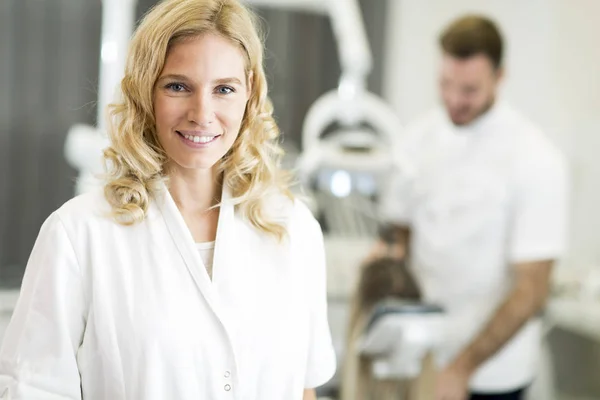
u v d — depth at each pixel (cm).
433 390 198
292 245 121
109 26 250
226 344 112
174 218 114
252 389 115
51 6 329
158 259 112
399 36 376
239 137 117
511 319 219
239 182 119
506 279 234
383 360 197
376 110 280
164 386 110
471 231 233
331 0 276
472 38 225
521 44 359
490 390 233
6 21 325
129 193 112
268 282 117
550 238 224
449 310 237
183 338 110
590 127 316
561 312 279
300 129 364
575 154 325
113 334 109
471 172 236
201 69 105
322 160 266
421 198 247
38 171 336
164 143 109
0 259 334
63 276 109
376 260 215
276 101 360
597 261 311
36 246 112
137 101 109
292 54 359
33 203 337
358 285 213
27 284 111
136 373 109
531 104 353
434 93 380
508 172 228
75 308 110
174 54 105
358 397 203
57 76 334
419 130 258
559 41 334
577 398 298
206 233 118
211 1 107
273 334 116
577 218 323
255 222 119
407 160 256
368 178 266
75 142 265
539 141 230
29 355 108
